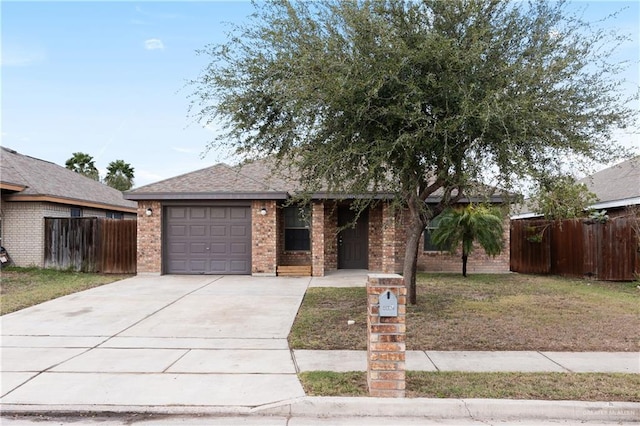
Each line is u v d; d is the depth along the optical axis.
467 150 7.22
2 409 4.68
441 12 7.53
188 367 5.95
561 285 13.21
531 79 6.99
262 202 15.42
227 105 8.42
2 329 8.03
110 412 4.66
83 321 8.65
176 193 15.18
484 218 13.80
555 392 4.96
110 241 16.19
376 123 7.41
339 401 4.70
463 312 9.19
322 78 7.21
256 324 8.41
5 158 18.47
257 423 4.48
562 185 8.05
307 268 15.47
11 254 16.72
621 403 4.65
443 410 4.64
